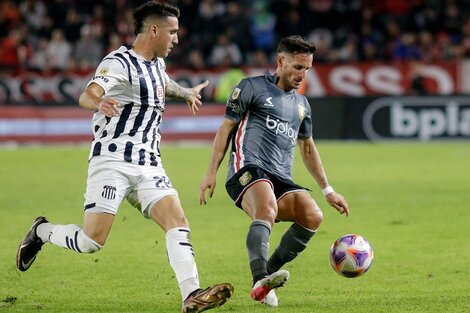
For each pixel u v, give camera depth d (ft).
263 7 321.11
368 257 82.94
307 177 195.42
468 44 317.42
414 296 90.02
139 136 79.92
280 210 85.25
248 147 85.66
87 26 315.17
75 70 286.87
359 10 328.49
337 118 276.41
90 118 274.16
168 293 91.97
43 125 272.10
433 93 276.62
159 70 81.20
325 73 299.79
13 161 227.61
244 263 108.78
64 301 88.53
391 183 184.44
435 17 325.01
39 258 110.63
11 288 94.58
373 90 298.76
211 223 139.03
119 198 79.30
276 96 86.22
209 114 276.62
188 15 324.19
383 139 275.39
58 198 164.76
